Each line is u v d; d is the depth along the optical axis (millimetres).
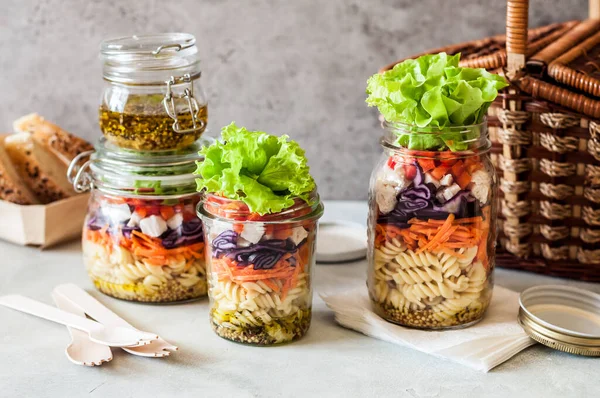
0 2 1681
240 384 1008
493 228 1107
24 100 1753
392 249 1087
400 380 1018
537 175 1262
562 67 1182
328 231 1542
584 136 1207
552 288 1163
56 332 1153
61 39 1698
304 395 982
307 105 1701
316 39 1648
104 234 1207
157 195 1163
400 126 1053
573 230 1283
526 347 1101
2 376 1027
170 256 1192
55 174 1513
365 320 1134
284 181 1020
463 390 992
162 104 1157
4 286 1306
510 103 1225
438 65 1053
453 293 1082
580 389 994
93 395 983
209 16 1654
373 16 1618
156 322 1178
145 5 1657
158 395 983
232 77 1696
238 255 1048
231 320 1095
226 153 1022
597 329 1096
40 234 1440
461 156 1041
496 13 1585
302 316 1118
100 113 1191
